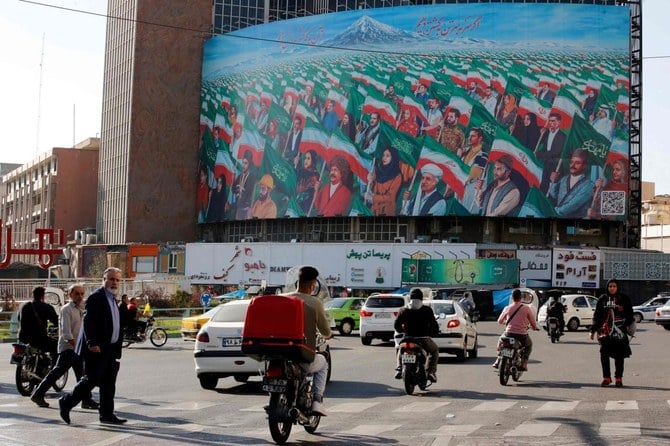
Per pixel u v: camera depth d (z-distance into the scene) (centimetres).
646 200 13162
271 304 1049
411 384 1593
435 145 8550
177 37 10106
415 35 8750
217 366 1694
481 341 3538
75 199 11712
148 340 3678
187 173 10088
